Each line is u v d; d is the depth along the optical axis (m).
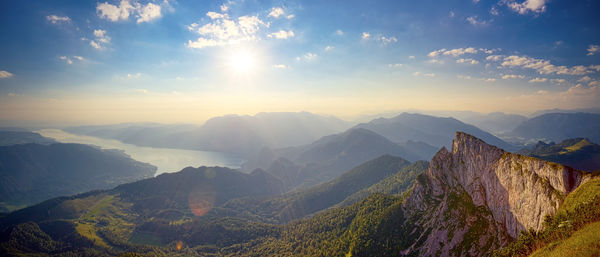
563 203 91.25
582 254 60.50
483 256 124.00
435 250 152.88
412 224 186.25
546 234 84.75
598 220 71.12
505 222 123.25
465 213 148.12
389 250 184.25
